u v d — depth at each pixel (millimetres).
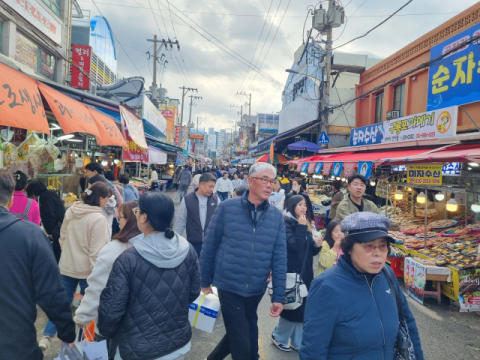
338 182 8203
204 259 2830
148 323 1842
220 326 4141
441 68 8984
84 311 2229
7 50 8156
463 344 3824
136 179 14297
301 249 3150
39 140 5586
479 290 4617
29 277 1738
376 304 1653
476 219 6270
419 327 4242
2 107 3043
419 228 6723
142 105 15422
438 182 5172
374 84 13570
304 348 1652
